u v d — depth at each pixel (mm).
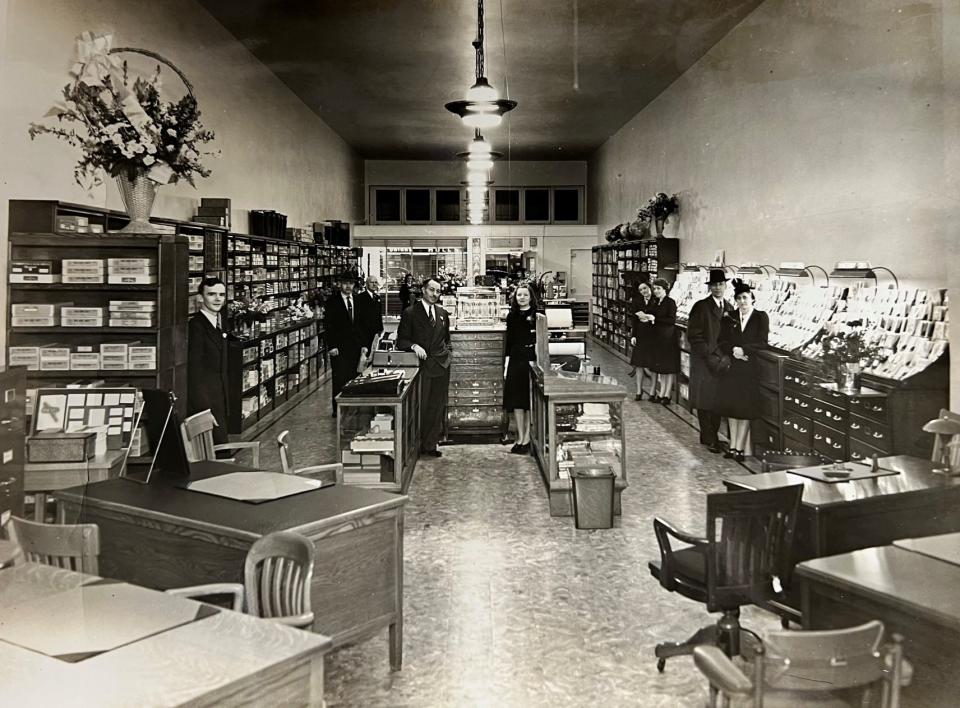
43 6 5918
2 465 4375
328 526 3250
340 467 4844
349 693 3369
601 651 3773
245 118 11078
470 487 6875
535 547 5312
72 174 6250
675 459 7895
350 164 19922
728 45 9836
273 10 9734
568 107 14586
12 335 5652
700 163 11023
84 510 3609
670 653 3521
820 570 2736
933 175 5566
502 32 10383
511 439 8812
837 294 6750
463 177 22078
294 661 2150
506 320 8688
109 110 6184
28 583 2711
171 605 2516
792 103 7875
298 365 12414
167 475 4031
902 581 2627
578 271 21469
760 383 7633
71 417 4852
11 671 2035
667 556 3623
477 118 8453
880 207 6227
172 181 6504
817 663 2330
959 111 5340
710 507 3326
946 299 5414
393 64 12000
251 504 3504
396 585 3578
